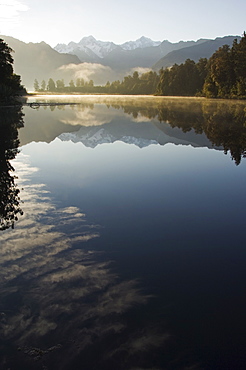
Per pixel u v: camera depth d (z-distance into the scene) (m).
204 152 13.31
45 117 32.41
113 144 15.61
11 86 54.75
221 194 7.65
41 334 3.05
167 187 8.21
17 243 4.89
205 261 4.54
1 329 3.11
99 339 3.00
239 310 3.45
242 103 57.03
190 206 6.83
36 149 13.88
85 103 67.12
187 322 3.25
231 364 2.75
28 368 2.69
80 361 2.76
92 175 9.33
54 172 9.62
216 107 46.22
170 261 4.52
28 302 3.50
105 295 3.65
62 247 4.81
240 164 10.96
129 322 3.23
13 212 6.22
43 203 6.78
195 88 114.25
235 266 4.41
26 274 4.05
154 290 3.79
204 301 3.59
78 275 4.05
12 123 25.66
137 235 5.34
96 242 5.03
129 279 4.00
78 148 14.30
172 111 41.03
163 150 13.88
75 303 3.50
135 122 27.41
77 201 6.98
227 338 3.04
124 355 2.82
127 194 7.54
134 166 10.64
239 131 19.92
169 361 2.77
